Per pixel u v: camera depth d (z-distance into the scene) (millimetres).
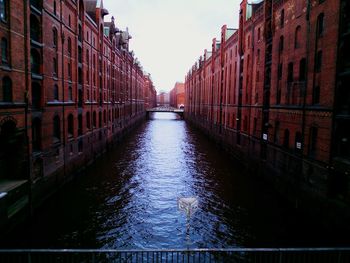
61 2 20859
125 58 55719
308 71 17062
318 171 15469
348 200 13008
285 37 20578
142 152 37219
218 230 15234
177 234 14867
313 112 16219
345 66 13828
